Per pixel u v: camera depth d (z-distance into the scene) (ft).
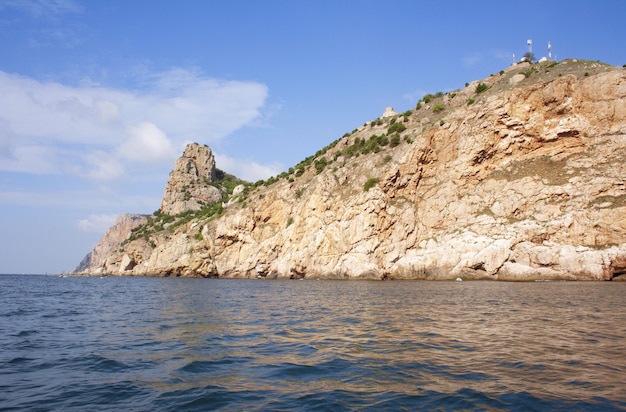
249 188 370.12
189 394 33.06
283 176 340.80
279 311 88.84
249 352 47.96
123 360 44.68
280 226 280.72
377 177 239.30
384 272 216.54
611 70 215.31
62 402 31.42
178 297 133.28
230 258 299.58
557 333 56.44
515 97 225.56
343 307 93.50
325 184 254.88
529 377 36.04
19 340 57.47
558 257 181.27
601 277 173.06
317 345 51.37
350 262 225.15
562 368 38.75
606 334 55.36
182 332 62.75
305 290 153.89
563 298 104.73
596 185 191.31
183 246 336.29
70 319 80.48
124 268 390.01
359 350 48.01
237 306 100.83
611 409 28.30
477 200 216.95
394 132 279.28
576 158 205.36
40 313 91.40
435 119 270.46
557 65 247.70
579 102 211.82
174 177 501.15
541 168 211.00
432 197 228.43
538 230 189.98
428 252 212.64
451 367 39.83
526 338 53.26
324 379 36.81
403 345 50.24
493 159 225.35
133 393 33.53
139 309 97.76
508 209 205.46
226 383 36.01
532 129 219.20
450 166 233.96
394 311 83.76
